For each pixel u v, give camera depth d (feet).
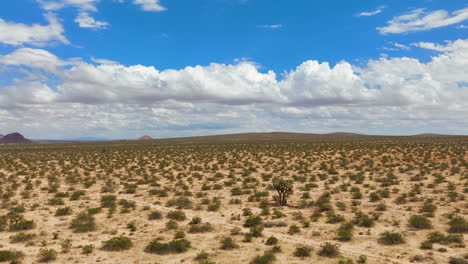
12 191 133.90
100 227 83.35
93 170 204.54
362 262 56.29
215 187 140.36
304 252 60.59
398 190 119.85
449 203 97.40
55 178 168.86
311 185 136.46
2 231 79.25
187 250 64.80
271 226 81.66
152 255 62.13
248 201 114.62
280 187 106.11
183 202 110.22
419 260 56.85
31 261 58.54
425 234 71.56
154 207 107.76
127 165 227.20
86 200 120.16
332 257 59.26
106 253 63.21
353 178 150.00
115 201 116.67
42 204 111.96
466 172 148.25
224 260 58.59
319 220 86.22
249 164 217.36
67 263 57.72
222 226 83.41
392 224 80.33
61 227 82.89
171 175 175.73
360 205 102.12
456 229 71.82
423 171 155.43
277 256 60.13
